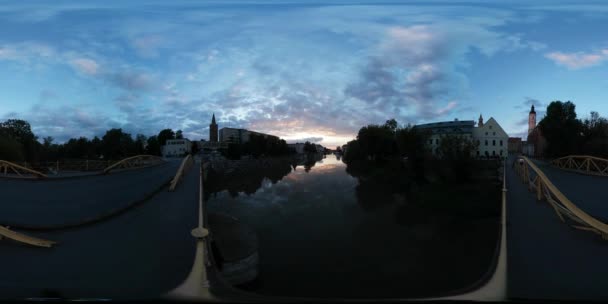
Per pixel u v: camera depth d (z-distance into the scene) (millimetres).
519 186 24906
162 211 15805
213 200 37031
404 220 25219
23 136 52000
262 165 91625
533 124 98562
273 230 22969
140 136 102938
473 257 16641
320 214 28203
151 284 7773
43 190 21375
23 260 9391
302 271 15438
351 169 74750
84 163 42438
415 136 46906
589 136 46281
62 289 7328
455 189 33406
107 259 9641
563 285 8258
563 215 15688
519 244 11750
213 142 126125
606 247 11258
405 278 14352
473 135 69250
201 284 7395
